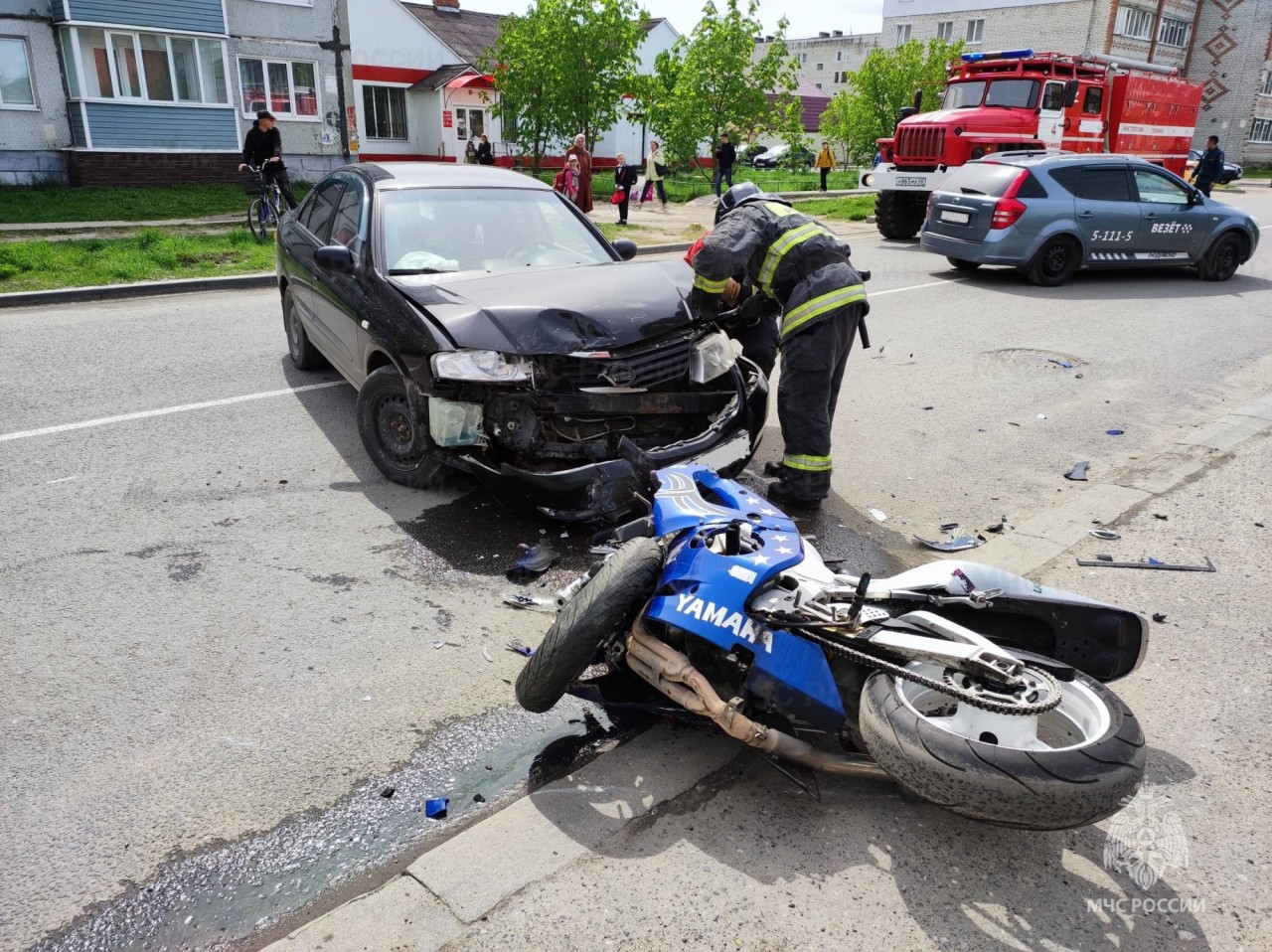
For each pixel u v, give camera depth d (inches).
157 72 820.0
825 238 187.9
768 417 264.4
